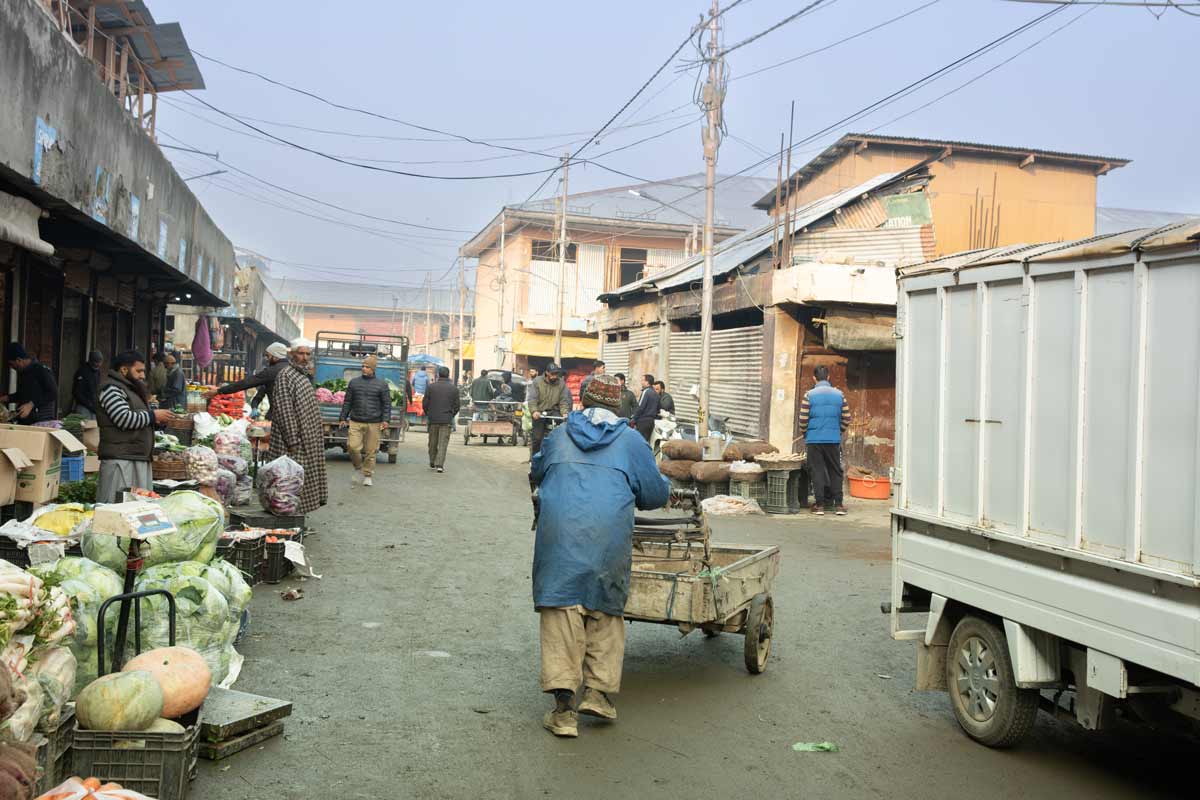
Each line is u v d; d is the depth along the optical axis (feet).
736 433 69.51
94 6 49.88
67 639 13.69
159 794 13.00
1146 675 14.34
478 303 219.82
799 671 21.80
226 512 31.53
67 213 33.12
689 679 21.04
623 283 174.29
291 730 16.60
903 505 19.60
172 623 15.80
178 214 52.08
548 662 16.99
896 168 120.78
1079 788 15.33
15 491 26.53
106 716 13.09
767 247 68.85
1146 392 13.80
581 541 17.16
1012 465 16.52
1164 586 13.37
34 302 48.01
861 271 58.39
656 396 62.54
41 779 12.46
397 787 14.48
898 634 19.56
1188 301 13.16
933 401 18.72
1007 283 16.78
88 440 39.34
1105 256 14.47
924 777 15.69
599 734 17.29
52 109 28.81
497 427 89.30
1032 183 122.93
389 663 20.89
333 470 60.80
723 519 47.50
